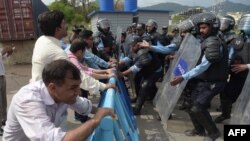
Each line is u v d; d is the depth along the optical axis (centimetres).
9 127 194
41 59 288
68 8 3622
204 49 396
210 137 417
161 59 631
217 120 548
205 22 394
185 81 415
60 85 177
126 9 1641
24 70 1297
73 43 427
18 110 183
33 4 1458
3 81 503
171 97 438
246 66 448
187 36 451
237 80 511
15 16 1418
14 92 844
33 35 1444
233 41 508
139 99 583
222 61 404
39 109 182
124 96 450
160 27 1543
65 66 177
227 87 525
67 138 168
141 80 602
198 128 481
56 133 170
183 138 475
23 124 179
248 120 350
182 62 433
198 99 411
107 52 688
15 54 1449
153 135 488
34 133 172
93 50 672
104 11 1462
